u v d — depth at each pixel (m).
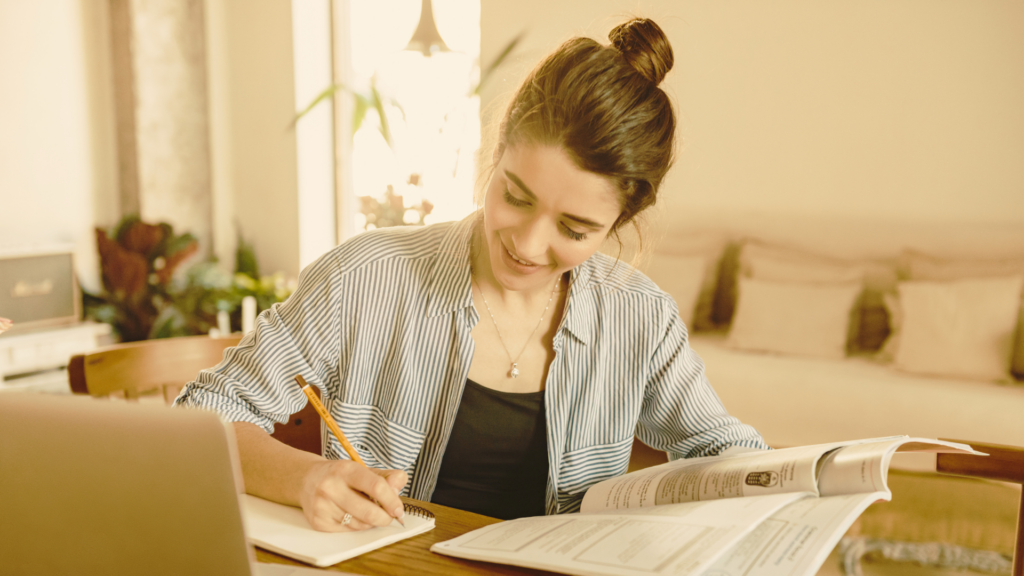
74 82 4.20
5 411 0.48
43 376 3.82
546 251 0.81
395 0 4.42
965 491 1.87
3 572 0.50
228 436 0.45
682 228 3.69
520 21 3.86
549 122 0.73
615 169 0.74
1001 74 3.05
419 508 0.77
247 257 4.64
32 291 3.83
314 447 1.22
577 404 1.00
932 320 2.82
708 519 0.67
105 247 4.27
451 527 0.73
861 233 3.30
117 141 4.38
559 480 1.00
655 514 0.71
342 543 0.67
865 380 2.72
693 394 1.03
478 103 4.21
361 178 4.68
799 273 3.23
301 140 4.54
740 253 3.46
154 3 4.31
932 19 3.15
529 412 0.97
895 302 3.02
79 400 0.47
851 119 3.35
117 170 4.41
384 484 0.70
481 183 0.97
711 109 3.62
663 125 0.79
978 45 3.08
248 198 4.73
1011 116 3.05
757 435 1.01
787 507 0.68
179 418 0.45
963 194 3.17
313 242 4.66
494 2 3.90
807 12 3.38
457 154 4.33
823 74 3.38
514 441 0.98
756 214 3.55
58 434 0.47
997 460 0.88
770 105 3.50
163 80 4.39
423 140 4.43
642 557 0.59
